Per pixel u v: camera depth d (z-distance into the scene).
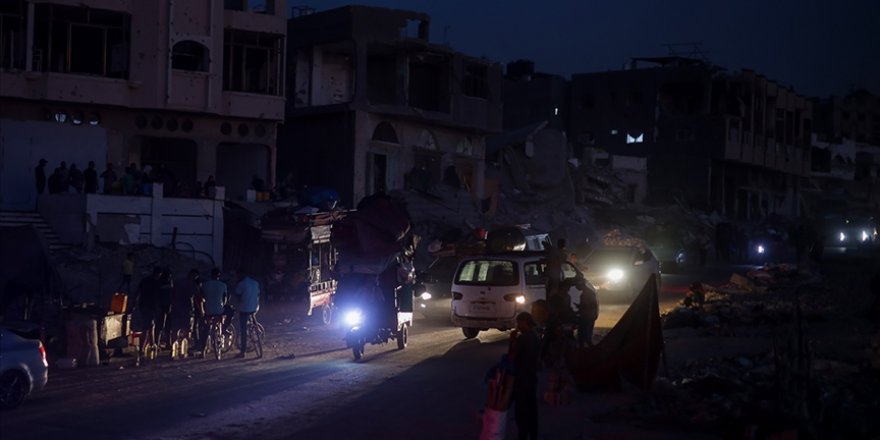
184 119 39.09
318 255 29.77
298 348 20.38
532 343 10.62
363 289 18.61
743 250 56.53
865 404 12.91
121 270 30.27
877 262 39.25
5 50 35.56
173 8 37.72
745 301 27.89
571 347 14.66
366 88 45.34
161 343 20.44
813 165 94.81
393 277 19.19
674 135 73.94
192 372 16.72
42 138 36.00
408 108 46.78
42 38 36.69
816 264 39.69
